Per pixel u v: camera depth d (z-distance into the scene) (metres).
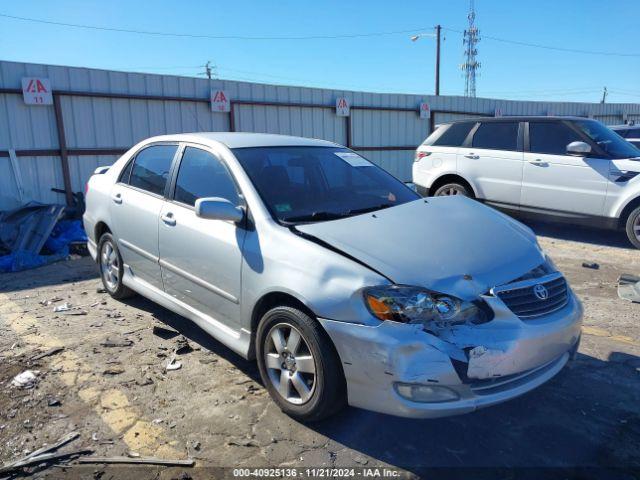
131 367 3.79
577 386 3.51
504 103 18.17
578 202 7.52
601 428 3.04
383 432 3.01
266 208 3.38
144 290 4.54
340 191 3.93
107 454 2.80
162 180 4.37
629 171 7.07
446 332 2.63
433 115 16.12
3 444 2.89
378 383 2.65
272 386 3.20
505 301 2.79
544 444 2.89
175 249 3.97
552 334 2.86
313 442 2.91
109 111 9.88
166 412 3.21
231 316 3.50
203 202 3.22
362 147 14.52
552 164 7.68
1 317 4.86
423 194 9.20
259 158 3.82
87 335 4.39
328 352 2.83
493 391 2.73
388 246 2.96
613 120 22.30
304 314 2.92
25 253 6.92
